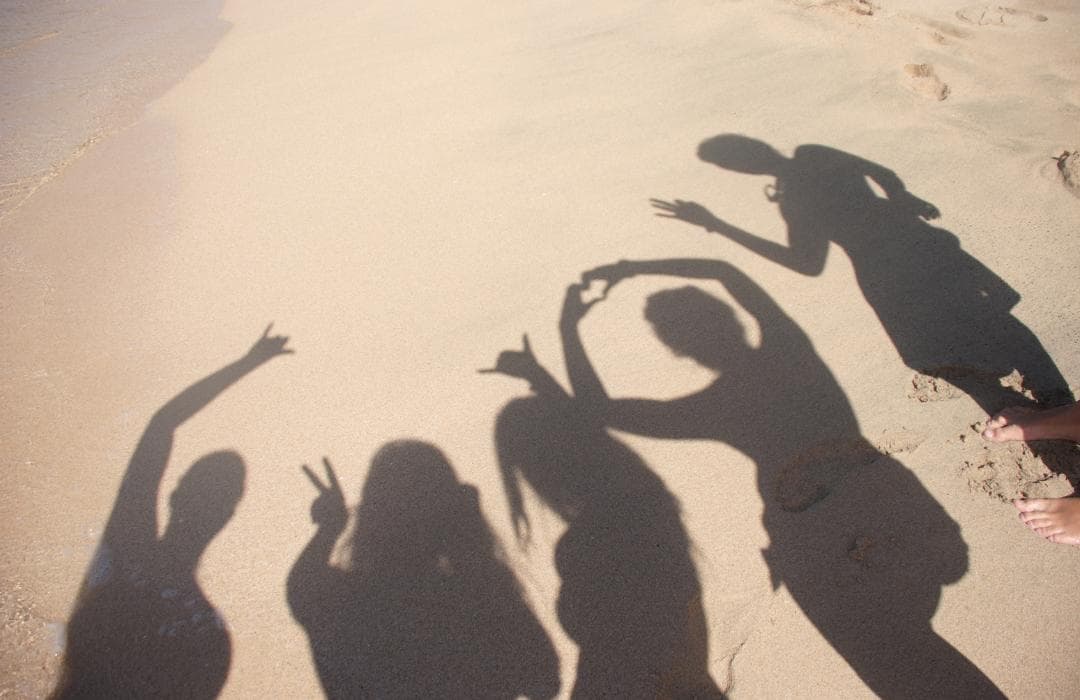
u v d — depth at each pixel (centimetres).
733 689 191
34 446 273
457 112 481
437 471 252
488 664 200
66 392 296
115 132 502
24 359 314
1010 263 320
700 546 223
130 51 649
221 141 477
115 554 235
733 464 247
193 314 331
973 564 213
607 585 215
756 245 343
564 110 471
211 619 215
